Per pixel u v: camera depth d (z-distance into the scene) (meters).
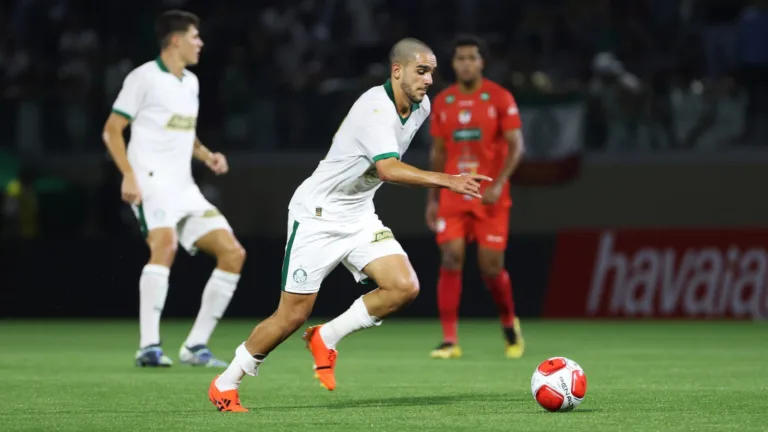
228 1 66.56
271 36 64.38
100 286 57.66
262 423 19.44
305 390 25.64
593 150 59.78
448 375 29.55
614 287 54.69
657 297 54.22
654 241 54.38
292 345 42.00
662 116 59.62
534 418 19.97
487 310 55.84
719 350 38.22
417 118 21.97
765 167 58.84
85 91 62.44
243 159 61.41
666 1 64.44
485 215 34.91
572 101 59.22
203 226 32.00
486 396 24.12
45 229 59.59
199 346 32.16
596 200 59.88
